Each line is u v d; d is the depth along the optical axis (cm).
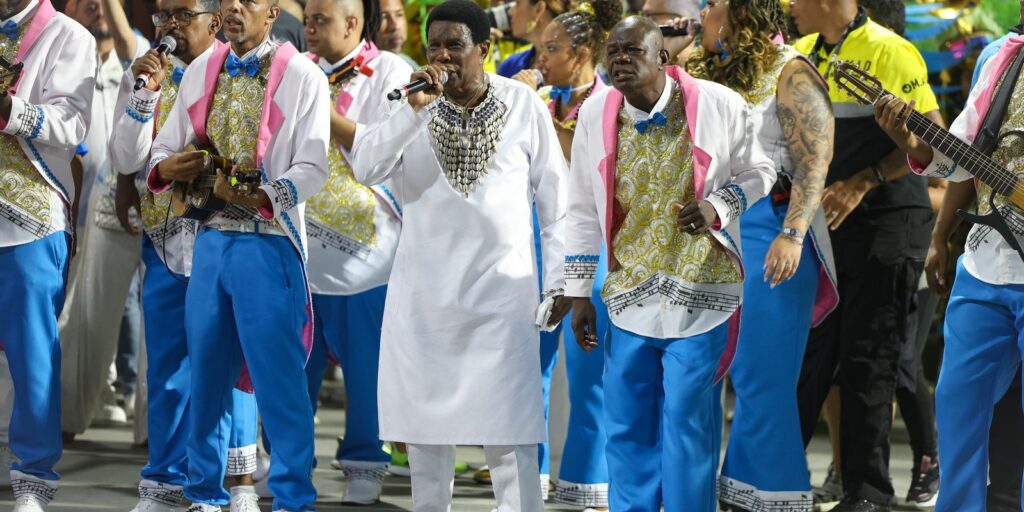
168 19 1906
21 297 1872
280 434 1784
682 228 1584
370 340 2142
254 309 1761
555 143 1673
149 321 1962
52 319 1903
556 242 1681
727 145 1633
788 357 1830
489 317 1622
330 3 2088
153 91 1847
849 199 2020
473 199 1625
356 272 2127
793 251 1727
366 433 2139
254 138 1794
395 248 2166
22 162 1875
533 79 2270
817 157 1766
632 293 1652
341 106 2105
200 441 1811
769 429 1831
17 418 1889
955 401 1634
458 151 1625
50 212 1894
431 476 1672
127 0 2769
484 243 1625
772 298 1819
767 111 1800
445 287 1627
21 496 1886
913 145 1636
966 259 1634
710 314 1627
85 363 2550
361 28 2139
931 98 2100
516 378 1627
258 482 2200
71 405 2556
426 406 1634
